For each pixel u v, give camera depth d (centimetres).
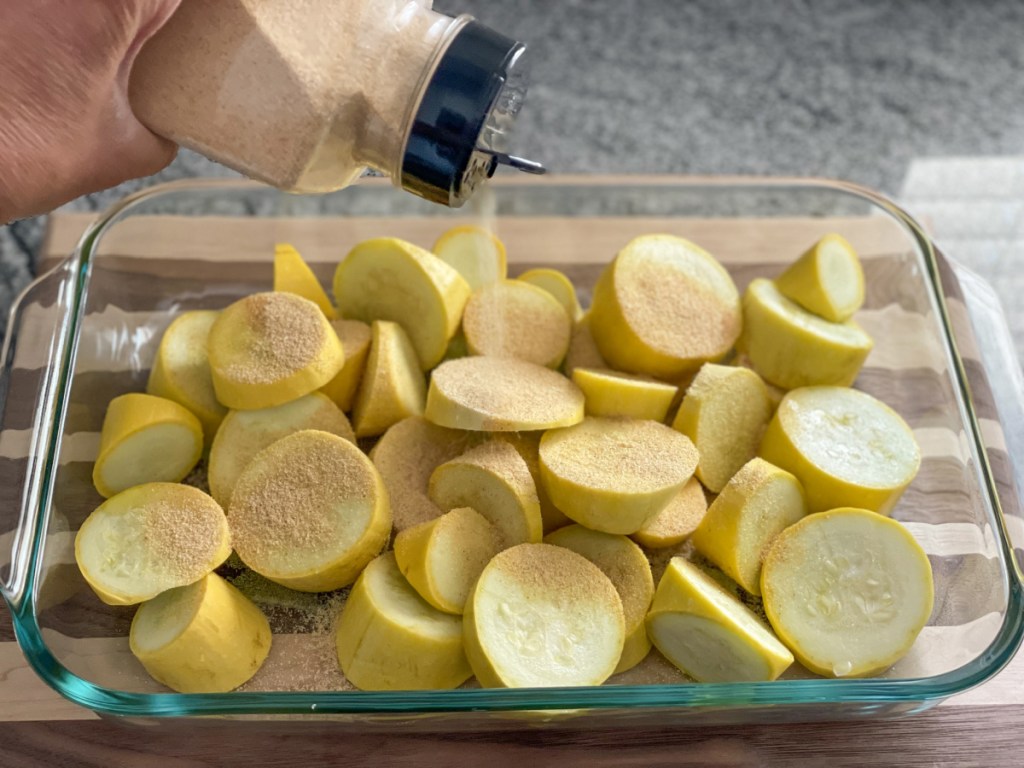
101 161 28
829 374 39
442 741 33
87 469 37
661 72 59
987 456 36
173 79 27
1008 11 63
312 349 36
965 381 38
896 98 58
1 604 35
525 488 34
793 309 41
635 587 34
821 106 58
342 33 28
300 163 28
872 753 33
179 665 31
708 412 37
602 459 35
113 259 41
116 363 40
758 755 33
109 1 24
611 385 37
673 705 29
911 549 33
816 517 34
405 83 28
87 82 25
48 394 36
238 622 32
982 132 57
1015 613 31
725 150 55
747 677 31
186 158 53
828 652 33
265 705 29
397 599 33
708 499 38
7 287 46
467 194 30
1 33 24
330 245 45
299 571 33
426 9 30
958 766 33
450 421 36
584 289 45
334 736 33
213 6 27
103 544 33
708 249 46
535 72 59
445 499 36
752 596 35
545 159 54
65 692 30
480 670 31
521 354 40
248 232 45
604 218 47
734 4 63
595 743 33
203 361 39
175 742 33
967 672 30
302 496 34
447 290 39
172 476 38
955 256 51
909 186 54
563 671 31
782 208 46
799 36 61
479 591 32
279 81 27
